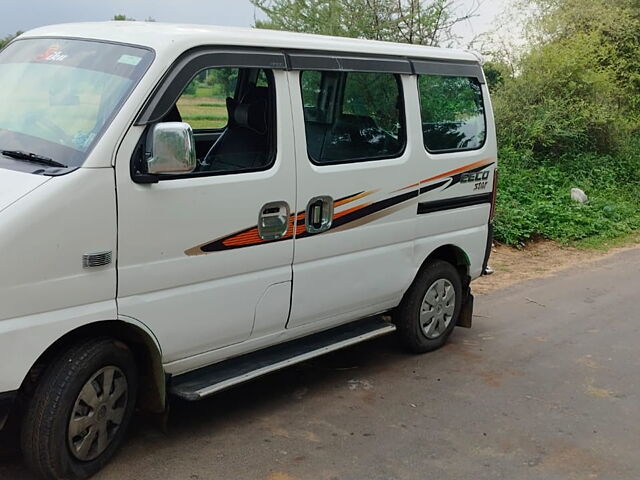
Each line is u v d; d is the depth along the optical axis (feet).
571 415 16.15
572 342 21.01
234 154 14.02
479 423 15.55
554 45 51.11
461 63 18.81
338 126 15.46
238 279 13.76
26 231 10.65
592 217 38.78
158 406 13.15
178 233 12.55
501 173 41.55
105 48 13.12
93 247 11.43
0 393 10.69
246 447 13.88
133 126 11.83
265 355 15.31
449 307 19.85
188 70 12.63
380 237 16.65
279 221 14.23
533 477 13.44
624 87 56.24
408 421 15.46
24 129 12.51
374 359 18.99
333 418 15.39
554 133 46.65
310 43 14.78
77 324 11.40
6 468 12.53
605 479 13.51
